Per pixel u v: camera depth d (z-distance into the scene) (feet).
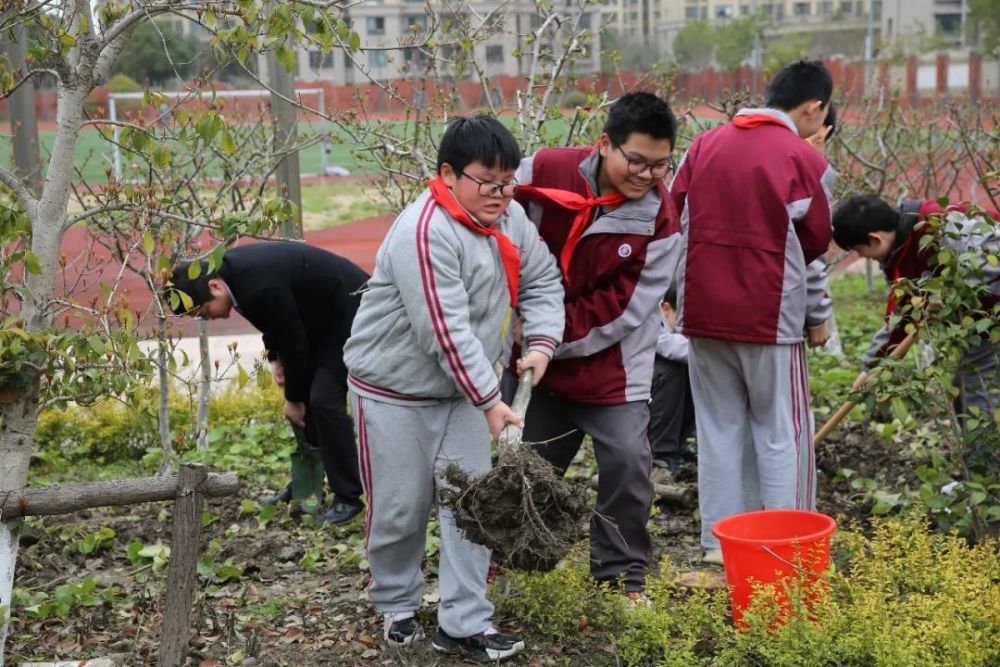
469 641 12.73
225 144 12.64
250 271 16.56
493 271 12.10
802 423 15.51
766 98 16.07
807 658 11.94
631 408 13.74
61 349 12.09
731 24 112.37
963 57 111.55
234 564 16.65
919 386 14.92
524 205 13.62
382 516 12.67
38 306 12.46
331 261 17.37
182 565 12.12
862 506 18.11
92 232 19.79
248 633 13.88
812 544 12.75
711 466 15.80
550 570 11.78
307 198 70.79
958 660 11.59
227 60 12.73
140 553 16.61
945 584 12.76
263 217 12.80
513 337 13.83
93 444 23.45
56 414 23.58
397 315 12.14
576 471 20.68
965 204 15.87
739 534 13.65
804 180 14.66
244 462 21.85
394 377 12.26
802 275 14.85
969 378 16.87
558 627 13.38
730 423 15.76
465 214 11.86
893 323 15.31
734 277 14.82
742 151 14.87
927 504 15.35
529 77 20.13
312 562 16.42
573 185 13.43
